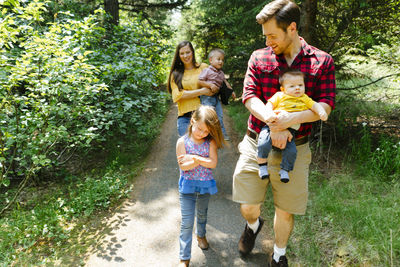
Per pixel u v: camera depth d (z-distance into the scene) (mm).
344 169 4445
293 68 1963
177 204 3770
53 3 5863
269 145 2014
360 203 3342
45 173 4977
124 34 5957
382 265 2461
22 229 3215
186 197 2496
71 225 3348
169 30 9133
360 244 2689
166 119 8125
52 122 3980
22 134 3768
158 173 4734
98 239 3066
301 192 2121
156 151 5746
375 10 4652
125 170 4887
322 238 2885
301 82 1892
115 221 3404
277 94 1986
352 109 5262
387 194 3654
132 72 4816
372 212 3096
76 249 2922
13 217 3588
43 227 3178
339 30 5121
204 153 2441
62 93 3924
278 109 1938
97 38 5324
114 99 4902
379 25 4949
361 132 5277
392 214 3074
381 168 4270
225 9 8758
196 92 3617
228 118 8047
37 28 4723
